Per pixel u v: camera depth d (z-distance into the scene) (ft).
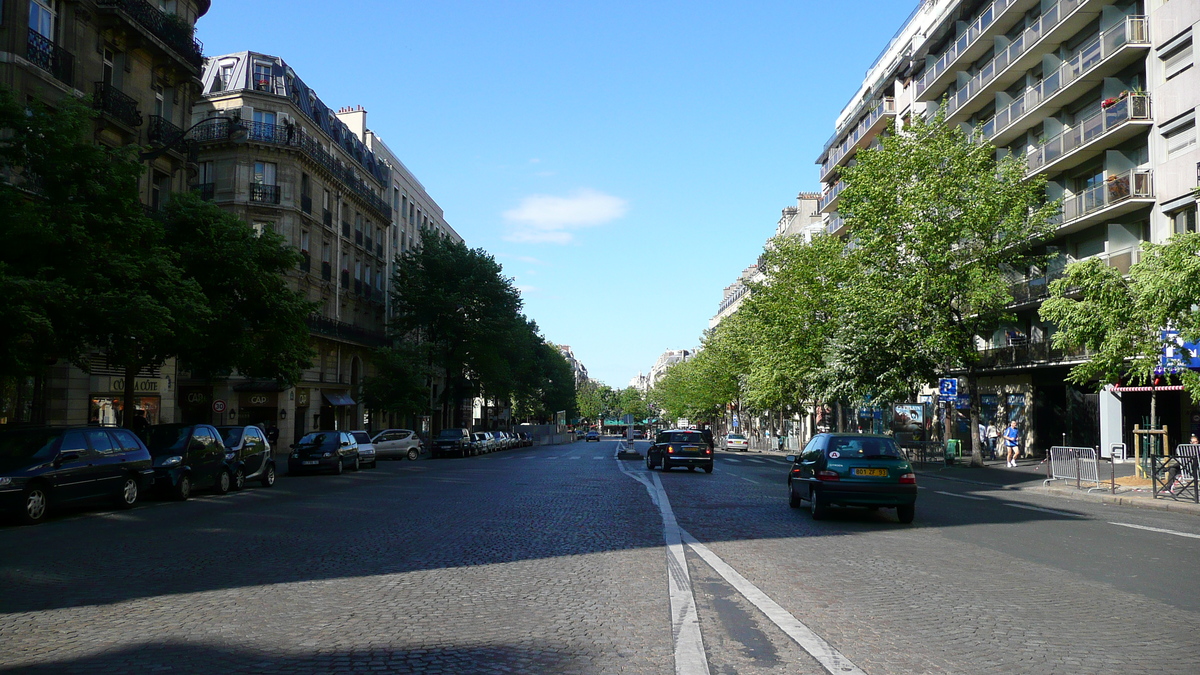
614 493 63.93
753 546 35.12
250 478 70.49
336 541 36.40
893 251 105.81
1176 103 91.97
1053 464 74.84
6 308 48.57
